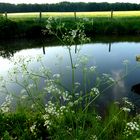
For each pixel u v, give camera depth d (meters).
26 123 6.05
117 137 5.80
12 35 24.97
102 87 10.30
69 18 28.78
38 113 6.33
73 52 16.83
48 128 5.39
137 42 21.73
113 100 9.02
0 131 5.82
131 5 53.78
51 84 5.11
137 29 26.62
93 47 19.36
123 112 7.04
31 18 29.81
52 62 14.45
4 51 18.86
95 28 26.36
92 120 6.15
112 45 20.31
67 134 4.97
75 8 54.31
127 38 23.89
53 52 17.69
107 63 14.63
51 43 21.67
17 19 28.56
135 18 30.56
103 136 5.67
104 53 17.39
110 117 6.56
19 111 6.59
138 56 11.82
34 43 21.95
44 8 54.94
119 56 16.55
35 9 54.78
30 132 5.81
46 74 5.13
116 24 26.64
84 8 54.00
